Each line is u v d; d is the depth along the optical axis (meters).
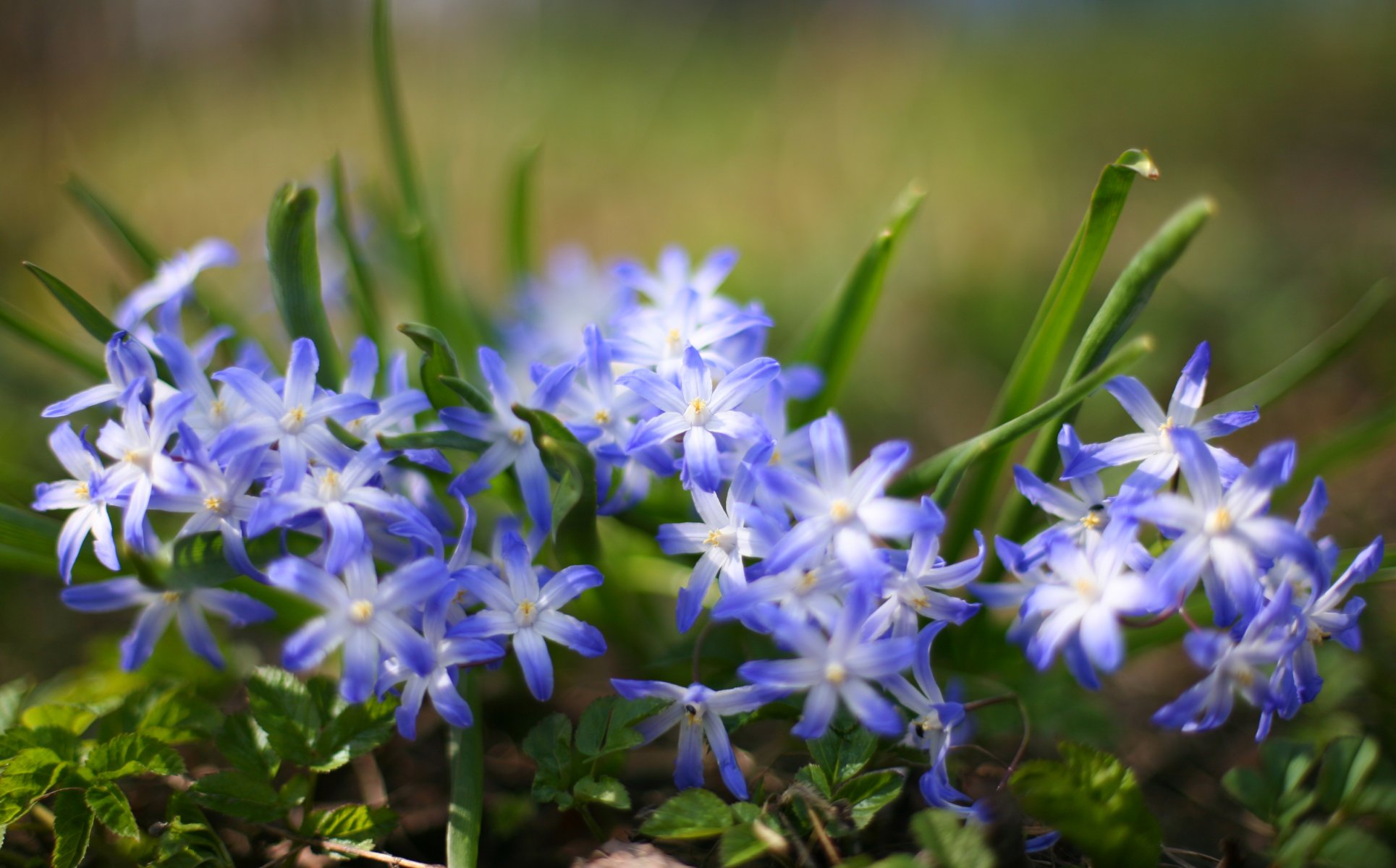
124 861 0.50
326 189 0.61
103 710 0.51
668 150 1.34
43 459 0.64
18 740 0.49
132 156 1.32
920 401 0.79
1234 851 0.49
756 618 0.46
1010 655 0.54
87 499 0.48
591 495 0.48
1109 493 0.55
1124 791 0.47
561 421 0.48
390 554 0.50
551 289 0.62
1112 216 0.49
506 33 1.84
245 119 1.46
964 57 1.64
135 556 0.46
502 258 0.91
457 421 0.48
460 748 0.50
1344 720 0.54
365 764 0.54
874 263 0.54
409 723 0.46
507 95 1.53
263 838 0.51
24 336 0.54
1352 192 1.03
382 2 0.57
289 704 0.49
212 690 0.56
